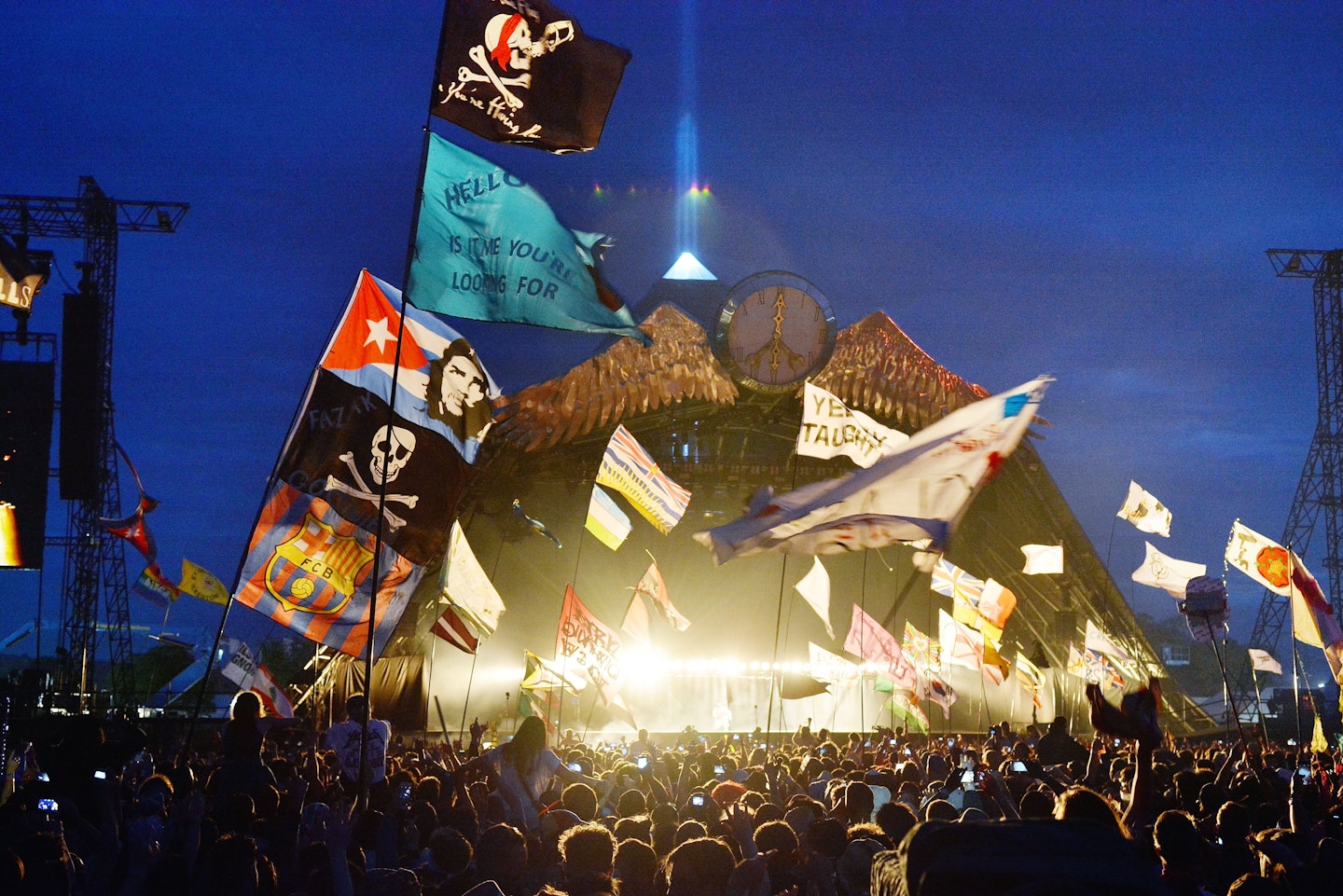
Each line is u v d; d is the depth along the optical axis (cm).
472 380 1458
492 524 6456
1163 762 1795
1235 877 862
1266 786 1395
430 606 5184
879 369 6222
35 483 3828
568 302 1397
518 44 1382
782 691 3269
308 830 962
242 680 2377
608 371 6038
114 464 5734
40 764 1005
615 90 1402
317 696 3088
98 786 923
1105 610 6556
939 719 6350
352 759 1338
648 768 1906
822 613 3344
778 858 852
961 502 834
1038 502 6388
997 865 379
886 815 948
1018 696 6425
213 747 2834
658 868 831
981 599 3628
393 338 1429
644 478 3216
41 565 3834
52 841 669
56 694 4366
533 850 918
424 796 1184
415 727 5488
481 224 1388
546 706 3581
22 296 1927
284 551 1384
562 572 6694
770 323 5806
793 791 1622
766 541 859
